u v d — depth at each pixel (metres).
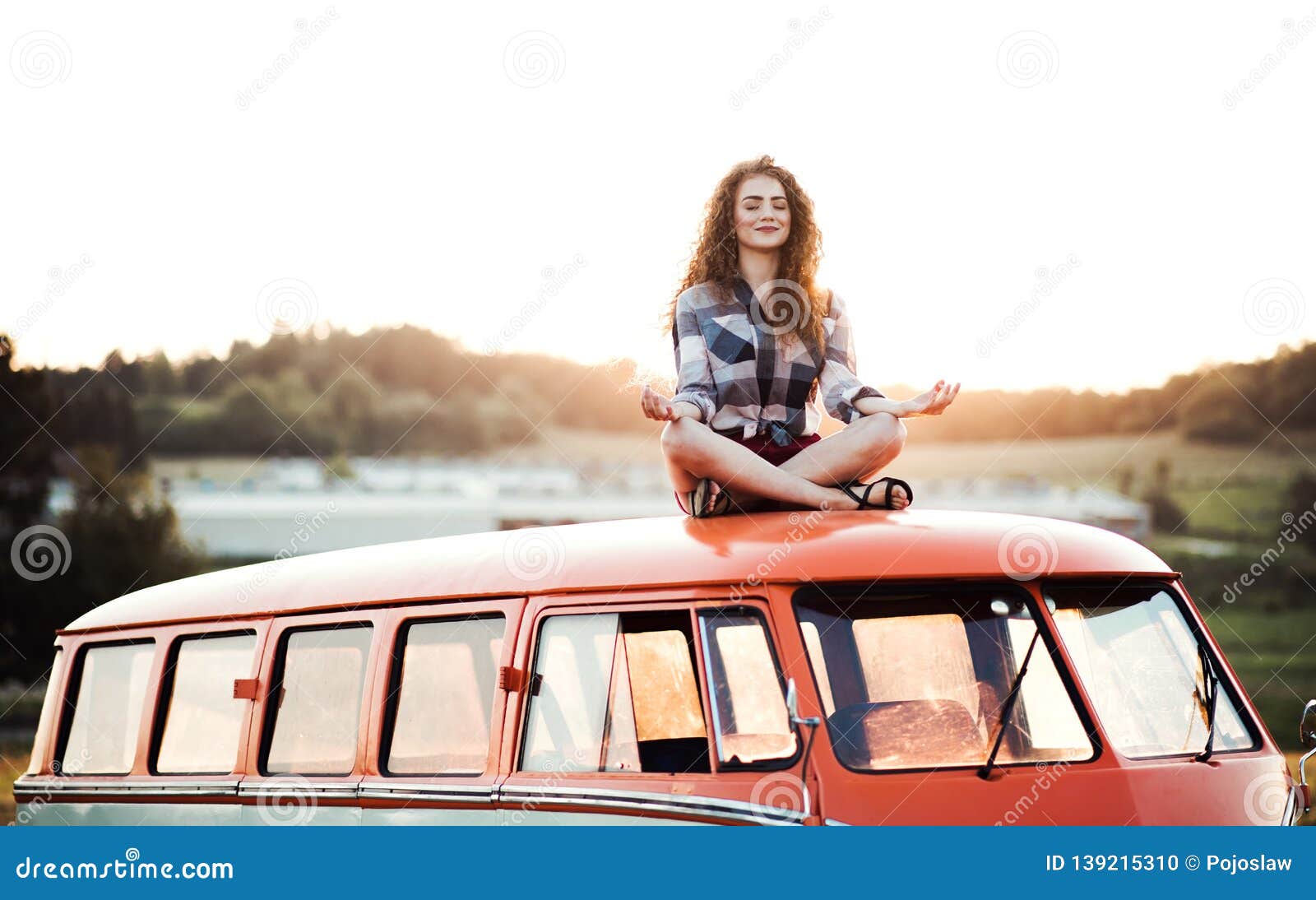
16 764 23.22
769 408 5.99
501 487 40.69
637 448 52.88
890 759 4.39
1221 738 4.89
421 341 54.47
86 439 41.62
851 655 4.52
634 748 4.65
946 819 4.29
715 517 5.45
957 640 4.64
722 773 4.44
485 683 5.12
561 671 4.90
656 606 4.71
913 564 4.67
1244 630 35.47
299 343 52.94
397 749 5.33
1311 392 45.91
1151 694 4.85
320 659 5.75
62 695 6.88
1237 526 40.66
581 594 4.92
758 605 4.55
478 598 5.22
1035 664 4.65
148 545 34.88
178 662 6.36
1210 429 45.97
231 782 5.80
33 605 33.06
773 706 4.43
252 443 48.56
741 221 6.09
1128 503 40.09
